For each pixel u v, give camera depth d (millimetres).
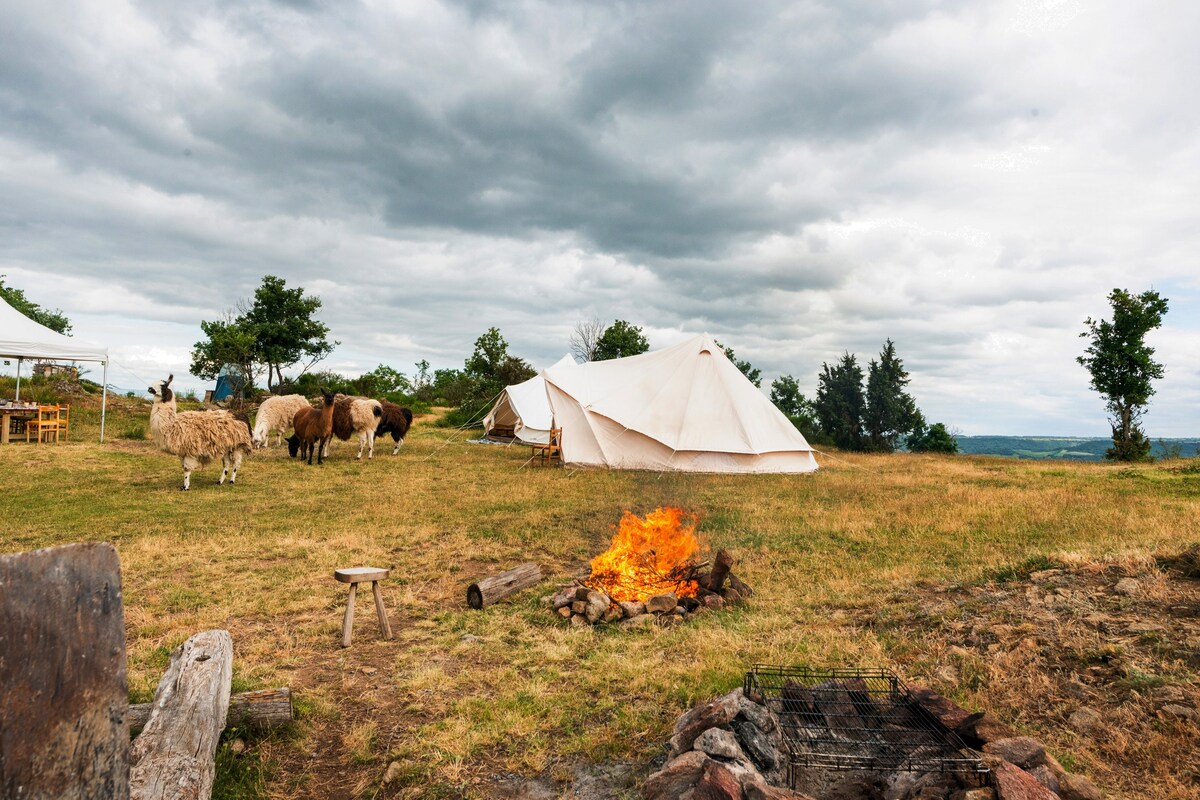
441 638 5543
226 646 4074
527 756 3725
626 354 41125
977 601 5961
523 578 6930
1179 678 4113
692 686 4539
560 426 18984
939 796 3014
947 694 4359
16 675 1545
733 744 3270
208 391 35469
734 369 19984
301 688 4582
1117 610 5254
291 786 3488
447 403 43500
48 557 1661
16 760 1525
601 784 3467
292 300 41938
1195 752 3461
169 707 3311
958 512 10922
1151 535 7973
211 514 10625
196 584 6957
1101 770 3436
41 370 29078
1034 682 4371
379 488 13695
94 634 1759
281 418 21188
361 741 3893
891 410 44719
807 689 4086
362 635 5664
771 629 5742
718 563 6703
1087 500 12039
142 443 19328
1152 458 29469
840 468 20859
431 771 3584
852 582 7039
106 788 1755
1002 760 3082
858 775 3250
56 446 17578
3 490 12156
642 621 6004
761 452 18328
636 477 16078
